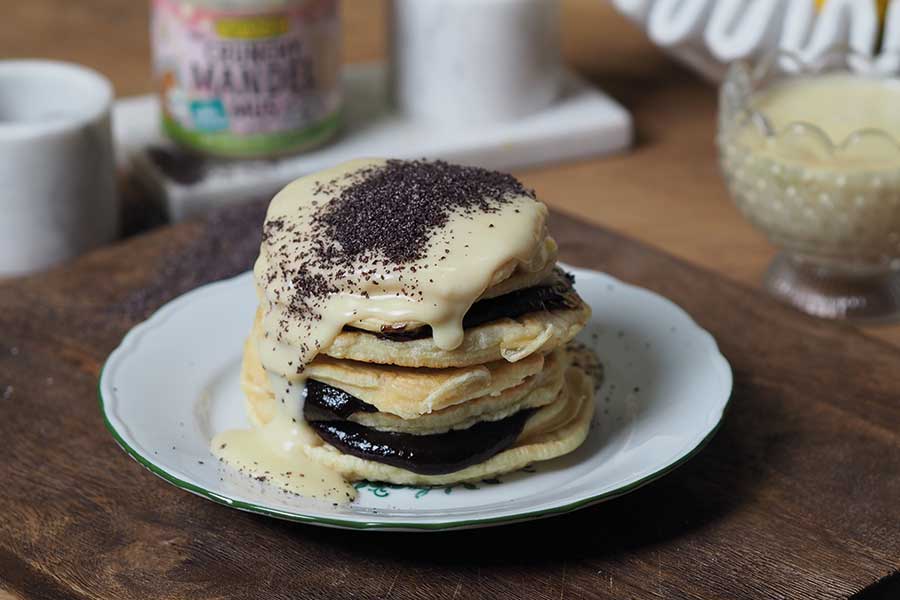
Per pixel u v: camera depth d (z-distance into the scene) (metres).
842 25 0.76
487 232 0.57
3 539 0.57
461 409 0.58
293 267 0.57
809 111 0.72
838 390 0.65
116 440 0.59
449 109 0.82
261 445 0.59
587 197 0.80
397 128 0.82
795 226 0.69
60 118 0.77
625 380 0.63
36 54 0.93
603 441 0.60
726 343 0.67
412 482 0.58
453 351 0.57
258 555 0.57
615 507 0.59
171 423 0.60
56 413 0.63
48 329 0.68
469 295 0.56
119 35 0.96
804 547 0.57
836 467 0.61
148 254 0.73
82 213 0.75
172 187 0.77
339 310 0.56
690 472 0.60
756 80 0.74
